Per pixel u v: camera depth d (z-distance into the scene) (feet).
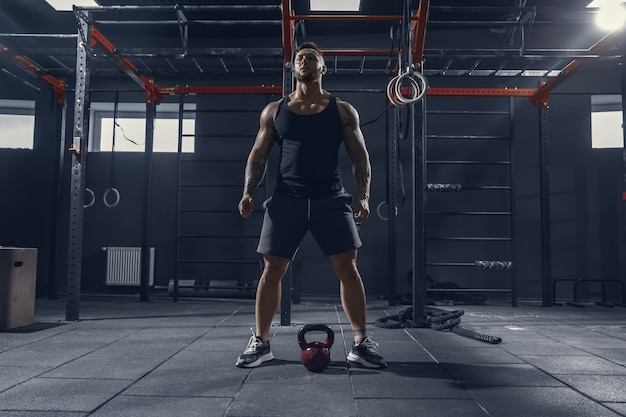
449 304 14.28
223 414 4.27
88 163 17.06
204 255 16.51
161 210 16.79
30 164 16.87
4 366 6.09
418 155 9.80
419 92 8.79
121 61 12.41
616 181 15.99
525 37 10.67
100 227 16.79
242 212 6.17
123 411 4.34
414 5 14.79
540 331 9.29
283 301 9.69
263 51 10.69
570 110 16.39
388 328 9.43
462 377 5.67
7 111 17.81
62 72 15.06
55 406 4.48
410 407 4.52
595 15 9.95
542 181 14.29
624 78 10.11
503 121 16.51
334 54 10.79
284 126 6.28
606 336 8.71
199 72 13.87
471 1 14.56
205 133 16.92
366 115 16.75
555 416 4.29
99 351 7.05
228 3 14.73
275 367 6.09
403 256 16.25
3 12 15.99
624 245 15.75
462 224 16.26
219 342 7.81
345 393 4.97
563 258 15.94
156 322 10.12
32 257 9.72
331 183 6.21
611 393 5.03
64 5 15.81
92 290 16.57
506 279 15.98
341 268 6.21
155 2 14.73
